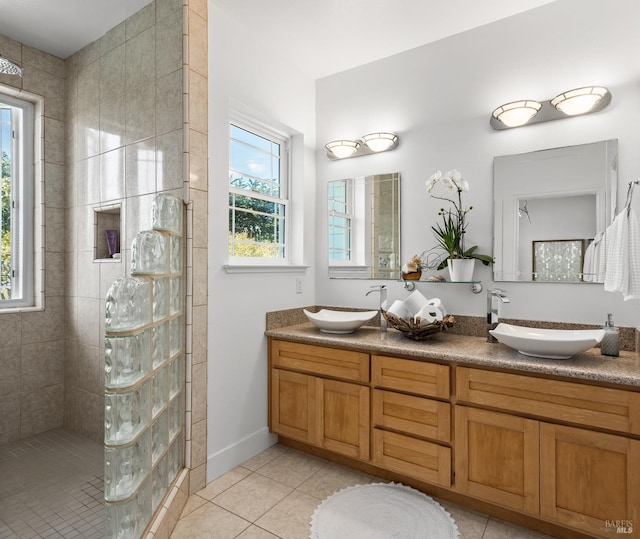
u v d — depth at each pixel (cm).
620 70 209
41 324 282
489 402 188
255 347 260
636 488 155
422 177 271
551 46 227
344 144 294
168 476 190
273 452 263
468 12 235
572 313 219
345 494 213
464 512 198
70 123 288
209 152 228
